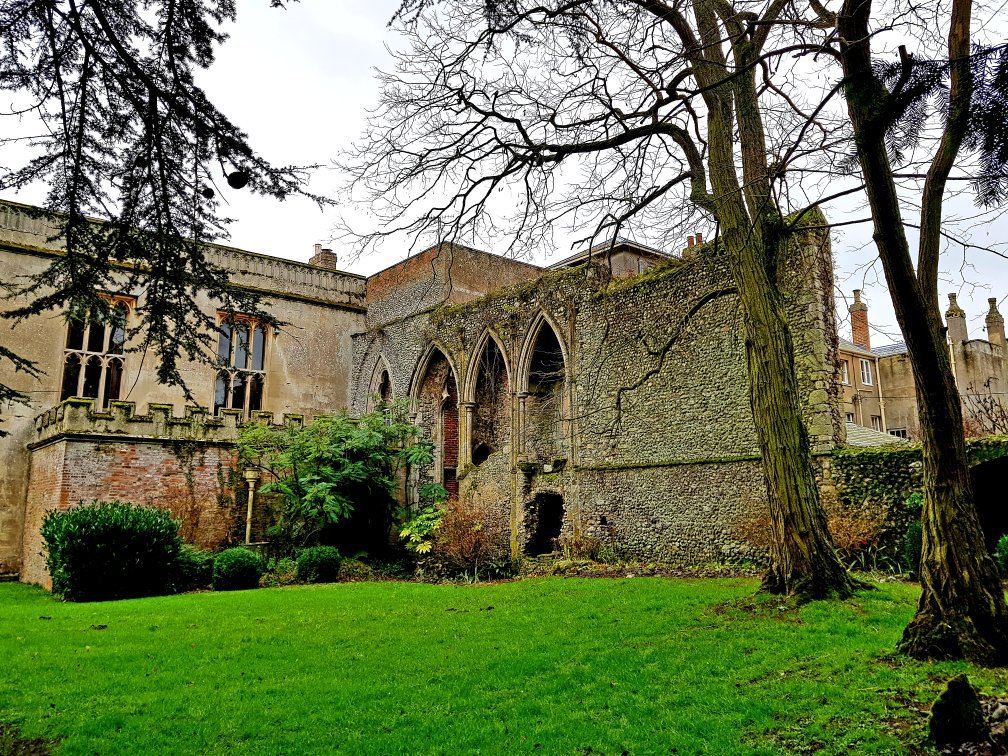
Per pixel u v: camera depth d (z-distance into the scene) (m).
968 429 18.89
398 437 20.20
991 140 3.23
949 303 30.80
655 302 16.23
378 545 19.33
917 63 3.81
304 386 24.64
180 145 4.70
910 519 11.35
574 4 5.98
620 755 4.20
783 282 13.69
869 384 28.94
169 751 4.68
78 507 15.09
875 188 5.28
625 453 16.41
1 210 19.42
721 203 8.72
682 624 7.50
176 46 4.31
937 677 4.91
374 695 5.68
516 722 4.86
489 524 19.56
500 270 25.30
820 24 5.81
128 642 8.20
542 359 20.39
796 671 5.47
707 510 14.43
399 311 24.73
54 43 4.22
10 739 4.99
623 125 8.41
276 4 3.69
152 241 5.15
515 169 8.38
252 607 10.88
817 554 7.96
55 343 19.73
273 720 5.18
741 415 14.15
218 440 18.78
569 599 9.95
